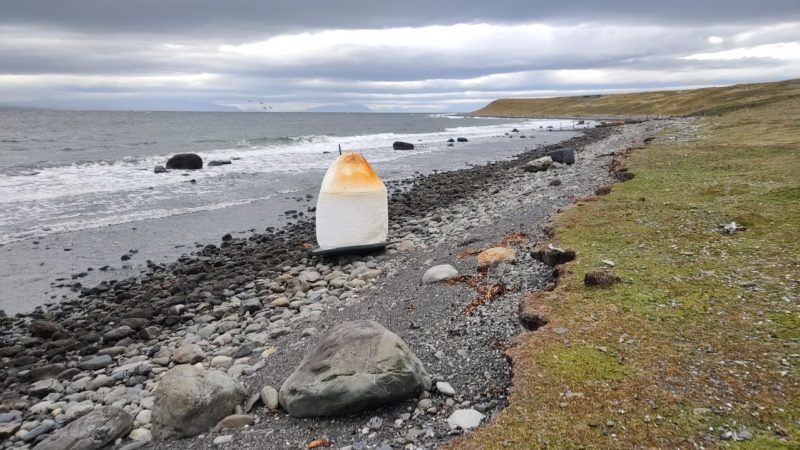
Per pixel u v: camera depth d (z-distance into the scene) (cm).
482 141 5491
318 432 502
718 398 449
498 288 808
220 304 1055
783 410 426
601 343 561
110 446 545
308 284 1086
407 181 2644
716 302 636
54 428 620
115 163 3019
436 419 497
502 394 524
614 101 13450
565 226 1051
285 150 4134
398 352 538
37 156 3147
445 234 1369
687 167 1652
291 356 725
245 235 1645
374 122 11094
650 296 670
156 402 561
